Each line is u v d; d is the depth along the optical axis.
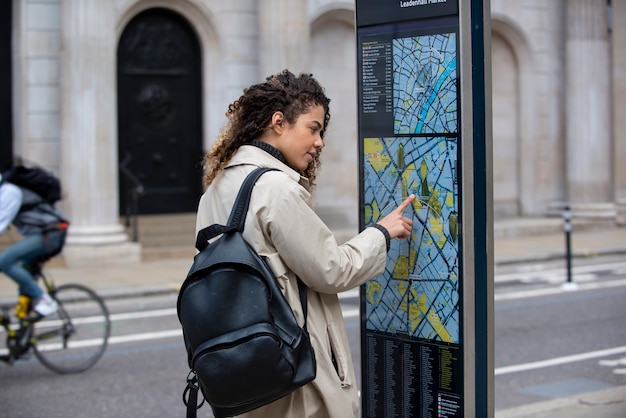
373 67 3.25
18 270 7.39
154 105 16.94
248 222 2.75
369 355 3.30
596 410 5.79
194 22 17.11
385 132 3.23
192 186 17.41
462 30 2.99
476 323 3.05
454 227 3.05
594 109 20.75
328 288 2.78
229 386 2.59
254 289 2.63
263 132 2.96
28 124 15.50
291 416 2.81
